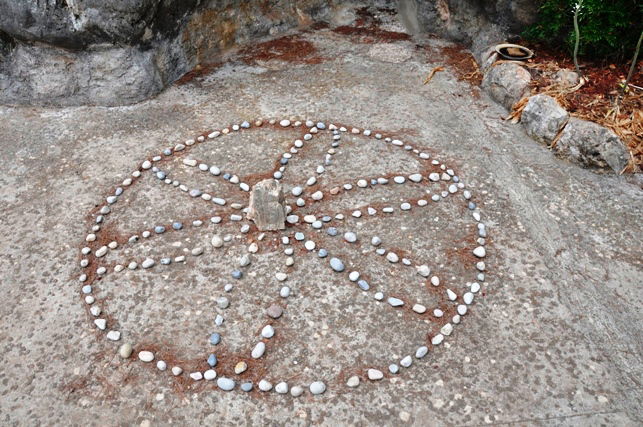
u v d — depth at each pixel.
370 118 3.61
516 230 2.78
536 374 2.12
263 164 3.20
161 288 2.46
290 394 2.05
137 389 2.07
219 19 4.23
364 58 4.33
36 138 3.40
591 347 2.23
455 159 3.26
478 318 2.34
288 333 2.27
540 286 2.49
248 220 2.81
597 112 3.35
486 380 2.10
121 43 3.64
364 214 2.86
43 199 2.94
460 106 3.76
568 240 2.72
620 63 3.71
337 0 4.97
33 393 2.05
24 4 3.38
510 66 3.76
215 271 2.54
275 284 2.48
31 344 2.22
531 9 3.94
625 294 2.46
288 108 3.70
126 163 3.20
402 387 2.08
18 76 3.68
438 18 4.56
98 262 2.58
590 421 1.97
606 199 2.97
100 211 2.86
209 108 3.71
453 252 2.66
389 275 2.54
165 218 2.83
